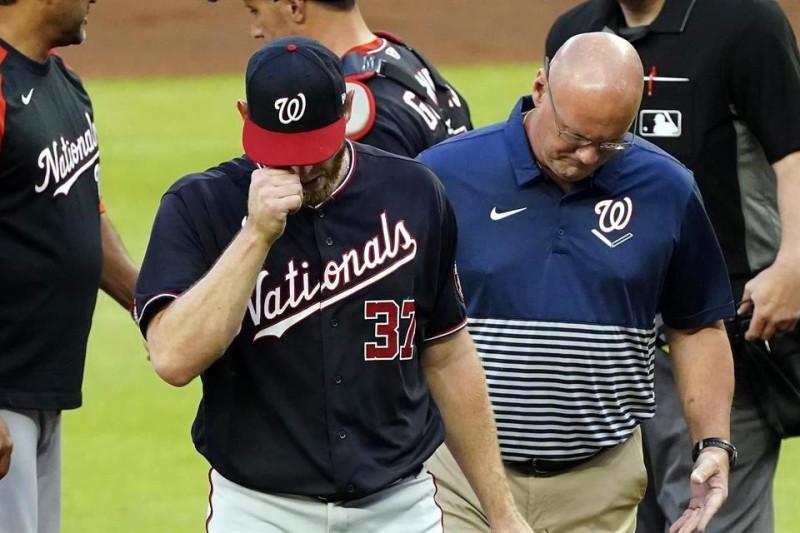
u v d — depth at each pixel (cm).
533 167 1622
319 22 1955
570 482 1698
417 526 1434
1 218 1667
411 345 1410
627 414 1688
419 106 1922
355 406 1377
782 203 1894
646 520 2061
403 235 1391
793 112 1880
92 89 7631
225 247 1363
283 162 1277
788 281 1859
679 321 1722
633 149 1653
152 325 1341
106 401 3297
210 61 8394
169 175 5662
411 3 9281
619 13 2003
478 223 1638
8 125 1645
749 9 1898
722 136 1927
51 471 1803
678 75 1923
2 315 1683
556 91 1544
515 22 8944
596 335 1630
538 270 1627
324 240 1366
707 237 1669
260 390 1371
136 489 2756
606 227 1628
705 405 1714
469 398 1484
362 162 1404
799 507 2636
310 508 1390
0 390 1681
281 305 1359
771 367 1927
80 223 1761
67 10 1702
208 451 1410
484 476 1491
